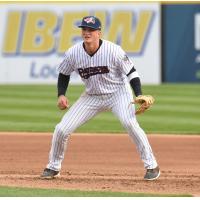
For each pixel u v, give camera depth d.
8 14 65.75
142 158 24.47
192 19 65.12
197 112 47.41
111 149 33.84
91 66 23.41
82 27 23.03
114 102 24.06
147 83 65.31
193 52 65.38
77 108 24.28
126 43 65.12
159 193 21.92
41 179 24.70
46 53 65.50
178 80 65.56
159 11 65.06
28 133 38.97
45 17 65.44
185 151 33.31
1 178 24.98
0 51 65.88
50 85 64.25
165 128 40.81
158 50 65.12
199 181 24.66
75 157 31.56
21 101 53.22
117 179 25.06
